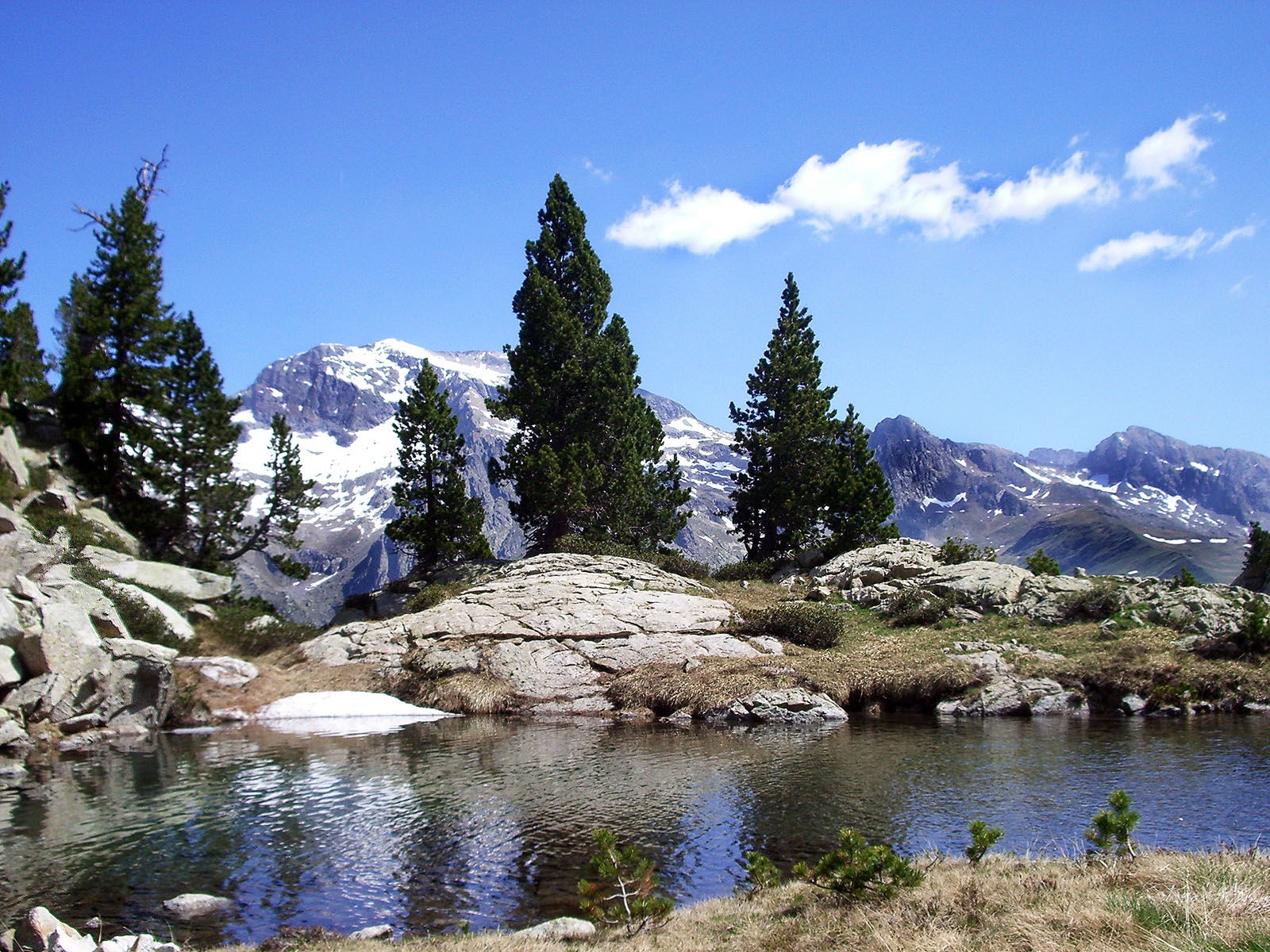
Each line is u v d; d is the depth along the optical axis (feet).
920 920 35.65
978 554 188.34
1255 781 71.10
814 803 69.87
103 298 205.46
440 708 126.82
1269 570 189.37
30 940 37.58
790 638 144.15
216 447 201.36
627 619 144.46
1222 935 27.78
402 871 56.49
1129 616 135.03
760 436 245.65
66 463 188.14
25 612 108.88
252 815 70.23
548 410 221.87
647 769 84.69
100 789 79.82
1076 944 29.40
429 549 216.95
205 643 145.59
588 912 48.29
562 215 242.17
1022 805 66.69
